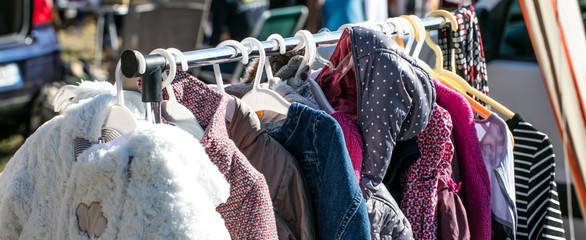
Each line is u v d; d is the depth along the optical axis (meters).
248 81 1.58
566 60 1.85
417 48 1.55
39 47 4.16
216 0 5.41
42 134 1.09
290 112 1.16
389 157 1.26
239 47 1.16
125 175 0.90
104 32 6.80
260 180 1.03
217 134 1.02
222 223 0.92
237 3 5.32
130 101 1.13
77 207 0.99
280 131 1.18
